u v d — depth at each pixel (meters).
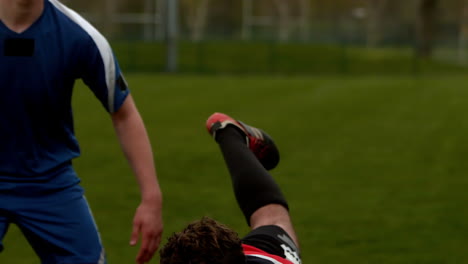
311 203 8.30
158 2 46.03
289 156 11.41
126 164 10.52
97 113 17.09
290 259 2.55
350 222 7.47
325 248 6.59
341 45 42.50
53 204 2.99
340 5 54.94
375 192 8.92
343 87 26.89
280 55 42.66
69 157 3.10
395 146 12.63
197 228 2.18
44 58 2.92
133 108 3.11
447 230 7.19
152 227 3.01
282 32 53.75
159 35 46.09
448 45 53.59
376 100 21.53
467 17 59.69
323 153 11.76
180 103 20.08
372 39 53.75
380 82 30.34
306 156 11.45
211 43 43.50
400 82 30.44
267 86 26.95
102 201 8.26
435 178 9.83
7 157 2.99
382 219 7.59
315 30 54.09
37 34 2.91
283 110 18.50
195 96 22.34
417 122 16.19
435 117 17.20
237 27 53.44
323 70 40.53
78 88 22.97
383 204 8.28
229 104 19.91
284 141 13.00
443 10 62.97
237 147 2.95
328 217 7.67
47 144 3.04
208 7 53.34
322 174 10.03
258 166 2.87
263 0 53.38
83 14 47.34
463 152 12.03
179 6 52.97
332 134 14.02
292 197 8.62
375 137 13.71
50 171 3.03
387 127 15.24
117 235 6.92
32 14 2.90
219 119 3.09
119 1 46.66
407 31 53.41
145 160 3.07
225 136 3.02
